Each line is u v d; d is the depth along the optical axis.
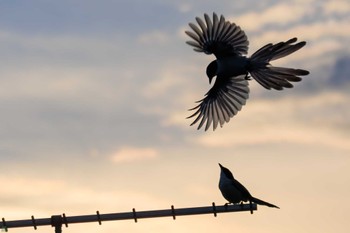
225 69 13.20
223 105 14.12
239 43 13.23
